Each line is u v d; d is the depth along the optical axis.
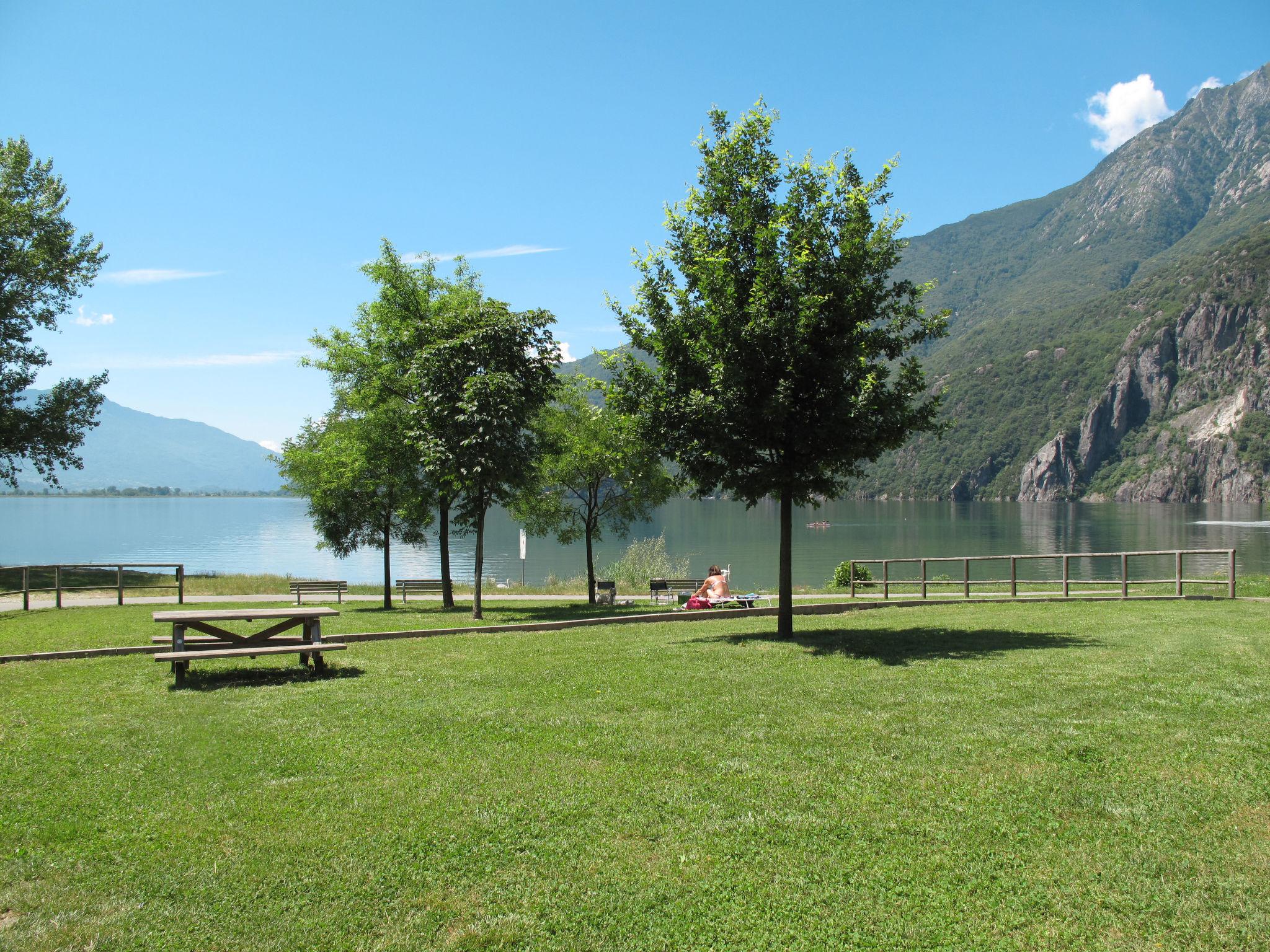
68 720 7.62
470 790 5.80
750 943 4.01
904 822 5.16
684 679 9.12
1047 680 8.58
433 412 17.67
